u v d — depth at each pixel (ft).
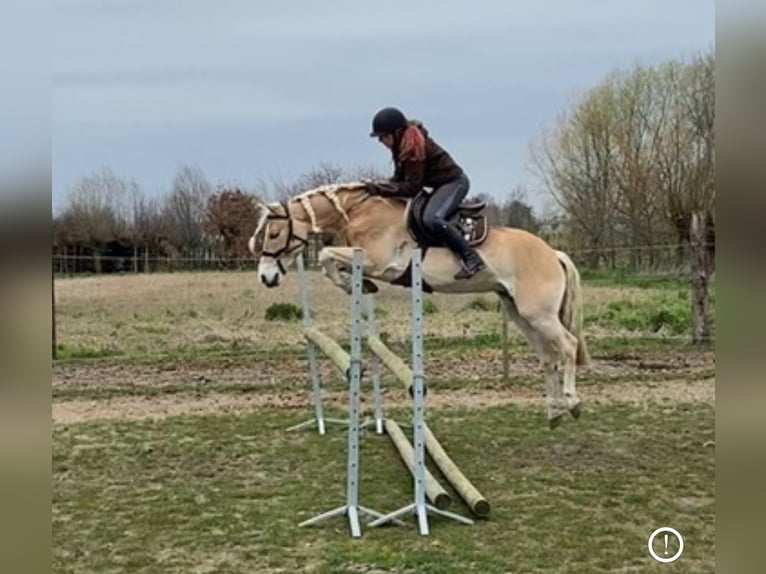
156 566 12.94
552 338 18.92
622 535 14.14
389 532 14.38
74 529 14.76
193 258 50.06
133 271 49.57
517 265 18.65
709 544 13.67
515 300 18.80
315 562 12.96
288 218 18.57
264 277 18.83
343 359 16.81
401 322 40.24
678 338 36.22
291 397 27.66
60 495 16.88
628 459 19.26
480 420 23.75
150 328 39.06
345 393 28.43
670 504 15.87
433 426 23.00
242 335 38.34
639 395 26.89
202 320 40.40
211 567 12.84
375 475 18.22
